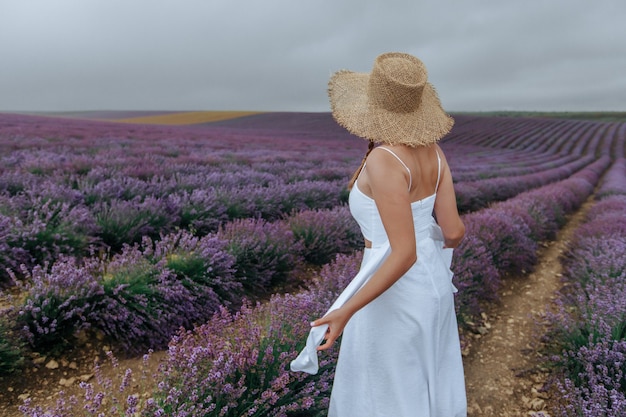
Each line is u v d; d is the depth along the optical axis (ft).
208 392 6.34
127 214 15.06
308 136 113.70
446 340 5.16
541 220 23.44
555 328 10.87
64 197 15.93
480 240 15.98
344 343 5.12
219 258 12.15
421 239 4.66
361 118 4.35
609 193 43.14
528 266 17.74
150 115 200.23
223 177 24.82
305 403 6.40
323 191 25.11
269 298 13.33
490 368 10.16
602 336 9.18
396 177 4.00
